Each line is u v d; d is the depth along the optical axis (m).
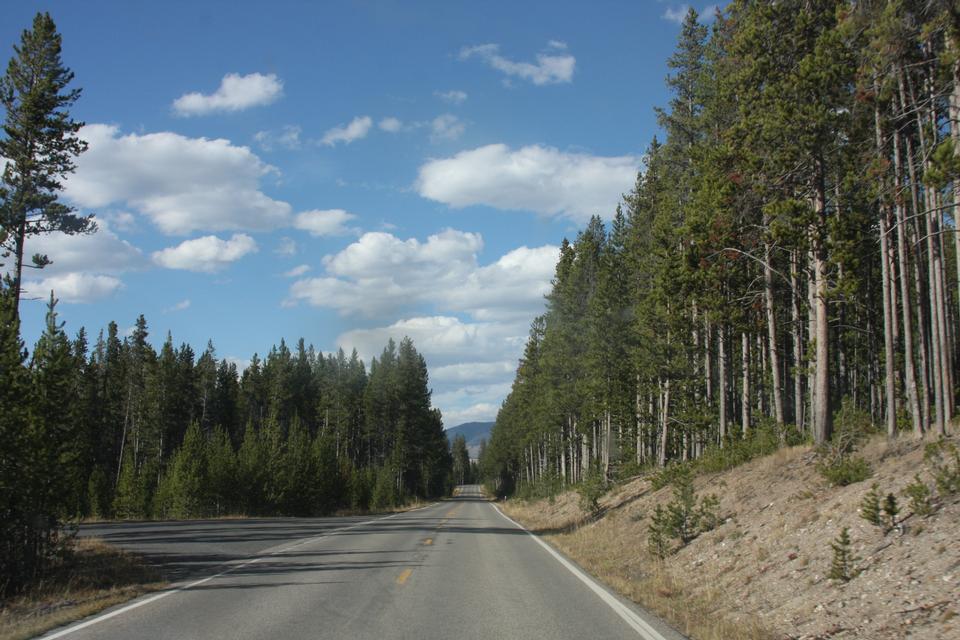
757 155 20.31
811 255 21.62
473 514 45.06
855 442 16.05
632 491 28.72
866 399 38.69
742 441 23.03
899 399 25.81
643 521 20.47
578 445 61.72
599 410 43.59
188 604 9.88
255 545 19.81
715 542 13.81
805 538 11.22
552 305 56.84
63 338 12.95
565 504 40.38
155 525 30.39
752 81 20.94
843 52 18.05
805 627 8.01
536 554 17.83
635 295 38.22
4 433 11.31
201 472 44.97
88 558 14.30
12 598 10.23
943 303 17.16
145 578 12.62
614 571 14.47
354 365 112.31
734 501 16.38
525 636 7.86
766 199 21.20
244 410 95.75
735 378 38.66
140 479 49.62
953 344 24.69
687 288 25.36
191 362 87.00
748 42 20.73
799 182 20.41
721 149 22.17
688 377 33.00
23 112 29.61
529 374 72.62
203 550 18.16
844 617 7.83
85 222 30.11
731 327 28.61
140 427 75.31
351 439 101.44
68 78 30.73
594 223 52.97
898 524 9.57
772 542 11.91
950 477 9.73
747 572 11.12
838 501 12.05
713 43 27.12
